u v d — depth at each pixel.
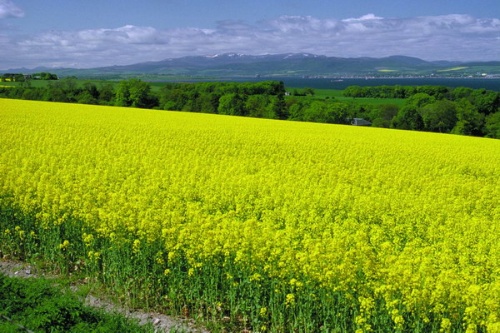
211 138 29.47
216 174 18.30
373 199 15.23
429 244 12.14
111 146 24.55
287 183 16.70
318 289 9.20
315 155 25.05
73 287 10.95
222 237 10.27
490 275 9.63
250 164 20.80
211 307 9.94
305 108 72.56
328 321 8.99
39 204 12.94
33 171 18.41
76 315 8.34
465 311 7.88
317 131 38.22
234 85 85.38
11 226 12.94
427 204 14.65
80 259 11.99
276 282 9.22
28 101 60.03
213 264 10.03
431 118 64.31
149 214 11.84
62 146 23.56
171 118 43.28
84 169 18.53
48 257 11.98
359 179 19.45
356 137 34.62
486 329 8.03
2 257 12.56
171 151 23.25
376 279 9.04
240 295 9.82
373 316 8.73
